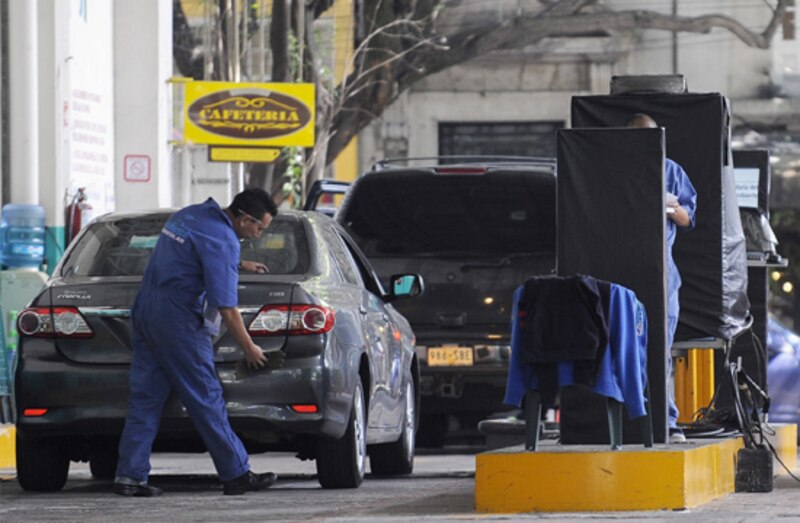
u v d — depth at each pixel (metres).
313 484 37.94
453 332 49.50
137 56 75.19
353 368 35.19
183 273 33.31
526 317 29.58
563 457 29.05
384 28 112.00
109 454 36.84
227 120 78.38
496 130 142.12
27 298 57.94
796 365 58.66
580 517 27.98
